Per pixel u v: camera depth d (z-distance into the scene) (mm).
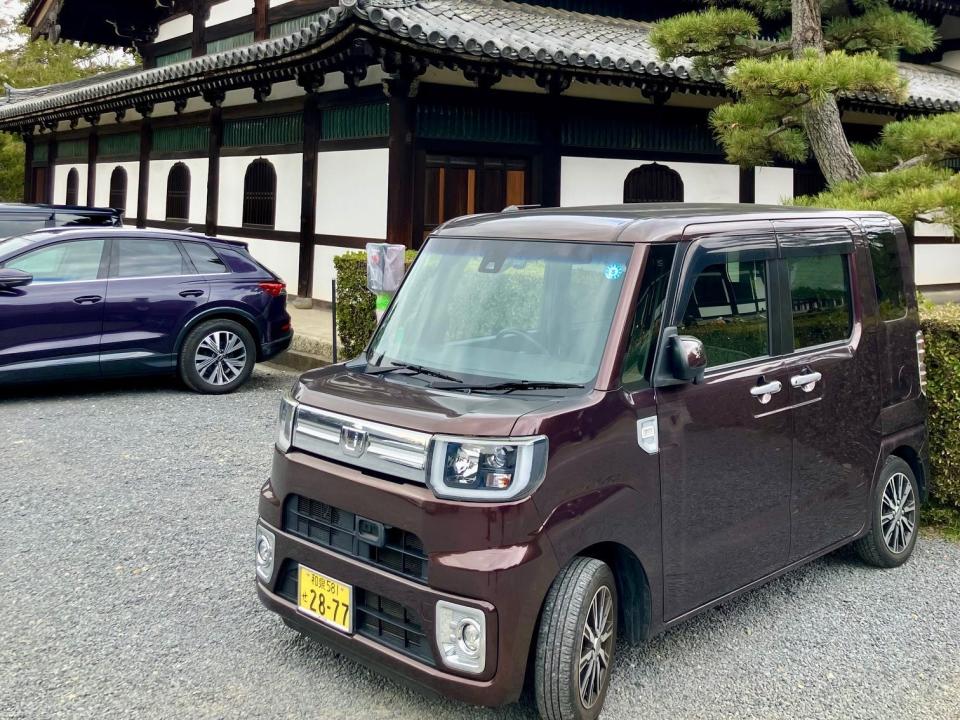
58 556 4609
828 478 4164
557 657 2951
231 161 15422
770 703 3369
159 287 8344
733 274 3748
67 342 7914
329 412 3281
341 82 12383
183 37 18578
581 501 3027
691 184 14039
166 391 8789
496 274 3730
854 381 4312
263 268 9102
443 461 2914
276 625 3924
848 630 3992
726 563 3643
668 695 3414
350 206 12516
